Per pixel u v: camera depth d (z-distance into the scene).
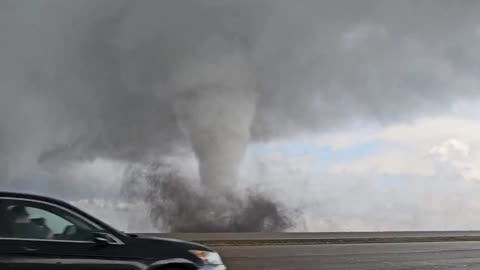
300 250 26.97
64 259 8.05
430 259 22.70
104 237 8.38
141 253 8.59
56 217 8.29
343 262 20.50
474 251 28.27
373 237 44.97
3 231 7.86
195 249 9.15
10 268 7.70
